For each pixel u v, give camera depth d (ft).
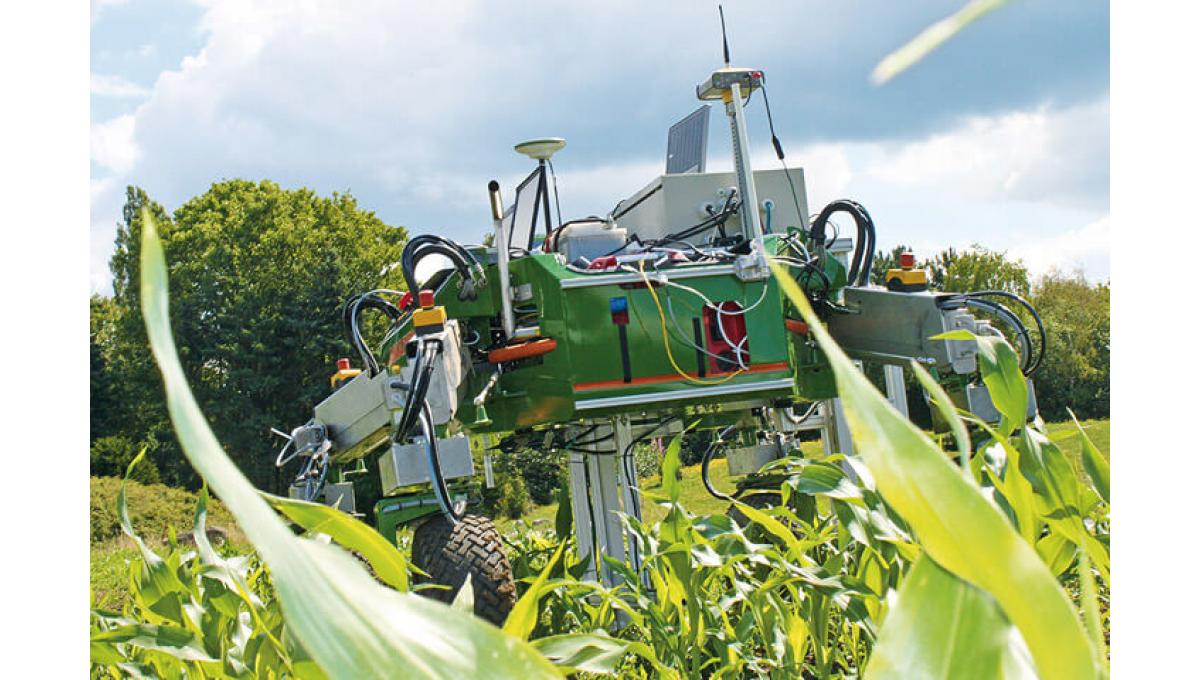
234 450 125.80
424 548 12.34
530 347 13.99
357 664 1.18
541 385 14.10
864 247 16.44
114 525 81.10
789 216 17.48
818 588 8.30
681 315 14.06
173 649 6.52
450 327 13.10
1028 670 1.38
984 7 1.02
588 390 13.76
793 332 16.19
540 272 14.15
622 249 15.76
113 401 133.49
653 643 9.64
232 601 7.25
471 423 14.19
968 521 1.23
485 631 1.32
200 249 136.56
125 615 8.91
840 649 10.48
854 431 1.29
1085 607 1.45
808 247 16.97
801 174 17.62
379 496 94.22
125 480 7.26
